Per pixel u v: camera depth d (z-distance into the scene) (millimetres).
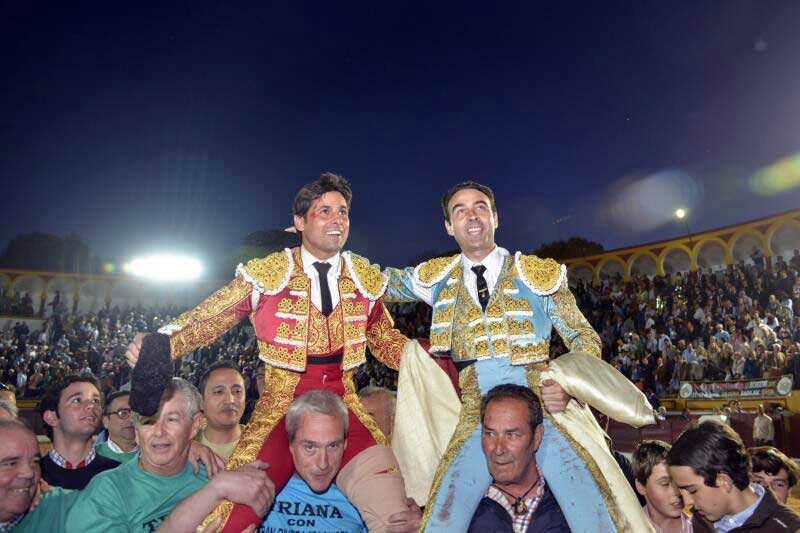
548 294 2596
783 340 12883
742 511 2359
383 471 2463
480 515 2412
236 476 2260
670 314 16547
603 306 18625
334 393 2500
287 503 2641
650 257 21328
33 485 2414
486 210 2697
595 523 2242
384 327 2908
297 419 2354
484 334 2582
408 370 2762
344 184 2760
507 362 2553
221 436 3572
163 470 2717
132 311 24672
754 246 19016
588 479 2312
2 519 2375
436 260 2826
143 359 2346
